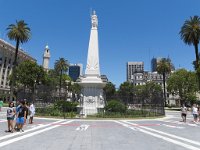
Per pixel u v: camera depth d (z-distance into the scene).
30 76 67.00
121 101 34.28
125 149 9.38
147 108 35.81
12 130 13.88
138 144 10.60
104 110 30.28
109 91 106.44
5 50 101.31
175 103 116.44
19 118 14.38
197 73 48.75
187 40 48.50
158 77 139.00
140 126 19.06
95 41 32.84
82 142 10.84
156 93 36.16
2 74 99.69
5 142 10.52
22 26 51.06
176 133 14.91
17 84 69.69
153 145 10.40
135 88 111.38
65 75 115.25
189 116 37.19
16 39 50.88
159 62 76.88
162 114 33.22
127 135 13.62
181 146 10.24
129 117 26.78
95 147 9.66
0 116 26.95
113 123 21.23
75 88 104.44
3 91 99.50
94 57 32.44
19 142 10.56
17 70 68.62
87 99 31.00
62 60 91.81
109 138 12.29
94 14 33.47
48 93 35.69
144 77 144.12
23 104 14.60
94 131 15.20
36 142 10.63
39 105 34.47
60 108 31.23
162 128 17.83
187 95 67.44
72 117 26.12
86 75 32.09
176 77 69.56
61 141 11.03
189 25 47.78
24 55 117.75
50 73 108.06
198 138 12.79
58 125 18.75
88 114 28.94
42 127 17.16
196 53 48.03
